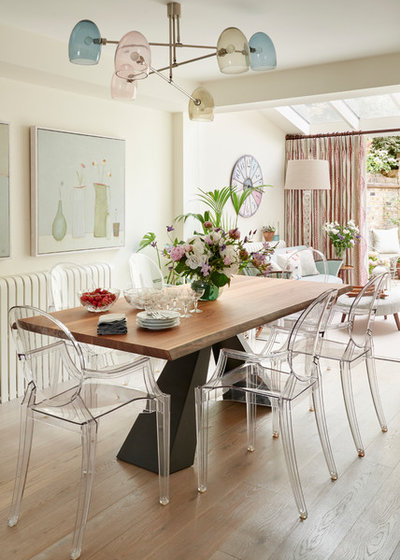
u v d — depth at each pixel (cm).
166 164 560
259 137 720
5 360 385
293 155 784
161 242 561
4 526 237
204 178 621
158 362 418
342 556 216
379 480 276
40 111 427
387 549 220
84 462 227
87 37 260
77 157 452
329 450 277
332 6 338
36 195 420
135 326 273
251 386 269
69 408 232
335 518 242
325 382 425
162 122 551
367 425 343
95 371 254
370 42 412
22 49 369
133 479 278
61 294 383
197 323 277
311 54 443
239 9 341
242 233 700
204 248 315
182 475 284
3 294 379
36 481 276
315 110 745
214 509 249
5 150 394
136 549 220
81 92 452
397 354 499
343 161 754
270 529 234
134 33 252
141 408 250
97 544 224
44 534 231
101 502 256
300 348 320
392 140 1005
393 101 686
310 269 686
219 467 291
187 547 221
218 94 529
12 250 412
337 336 567
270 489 267
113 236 494
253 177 711
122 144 496
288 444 248
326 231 757
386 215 1011
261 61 283
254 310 305
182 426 289
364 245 763
